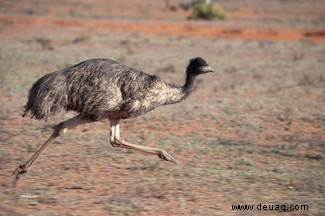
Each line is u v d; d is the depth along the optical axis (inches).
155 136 1740.9
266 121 2041.1
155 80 1255.5
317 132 1888.5
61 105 1186.6
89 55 3907.5
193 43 4943.4
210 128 1893.5
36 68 3157.0
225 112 2174.0
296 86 2871.6
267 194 1205.7
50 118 1955.0
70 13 7391.7
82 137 1680.6
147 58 3882.9
